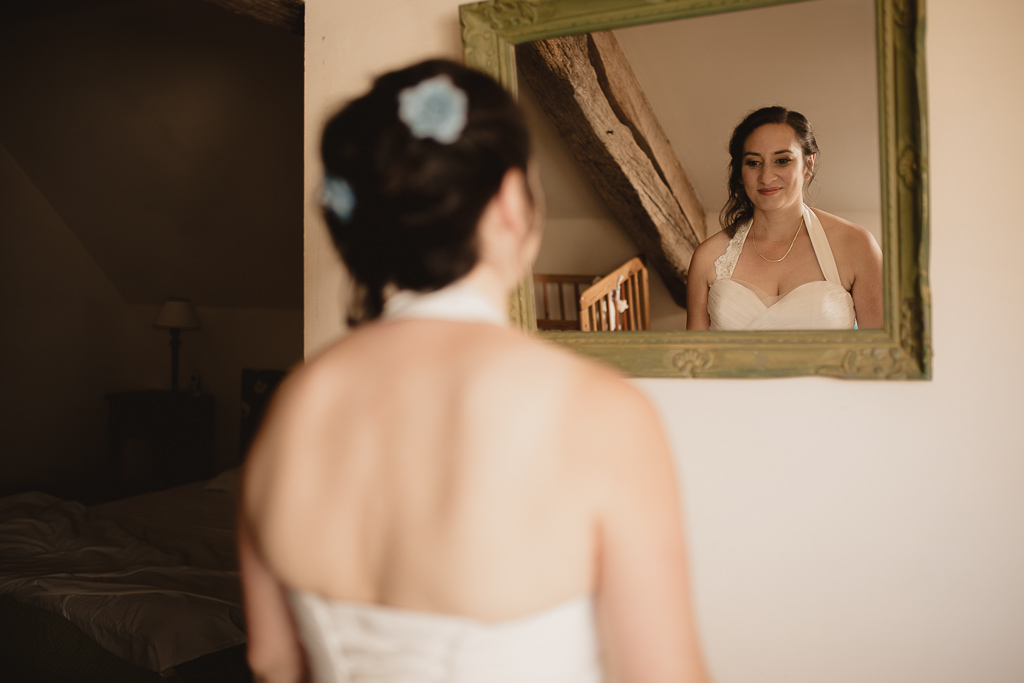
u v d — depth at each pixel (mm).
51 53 4320
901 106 1289
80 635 2609
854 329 1373
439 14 1700
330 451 688
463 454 633
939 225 1350
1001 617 1358
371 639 662
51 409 5816
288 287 5473
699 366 1467
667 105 1413
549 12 1483
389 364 690
